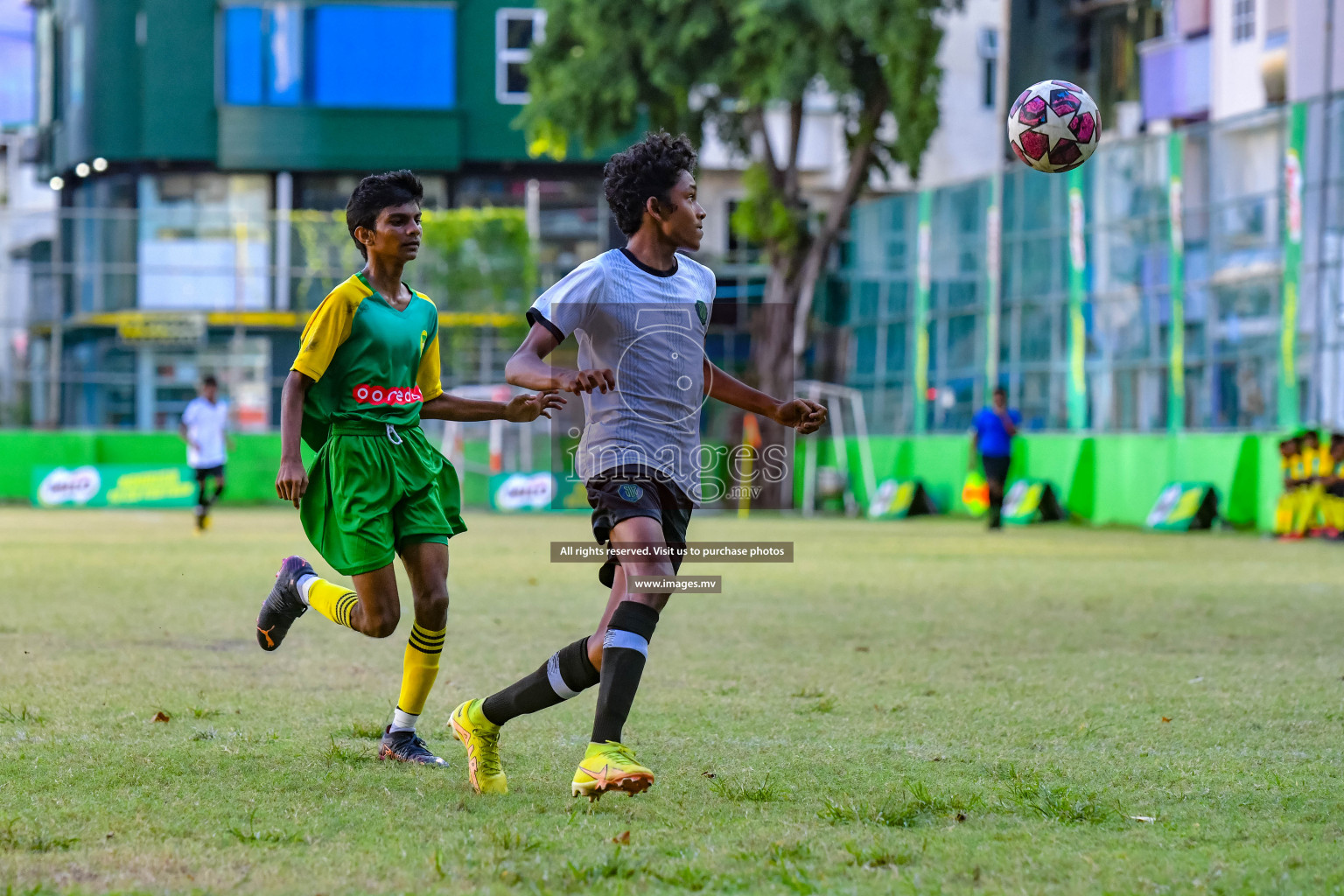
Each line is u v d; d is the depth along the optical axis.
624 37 81.38
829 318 93.25
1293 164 60.81
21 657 21.16
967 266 81.50
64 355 86.25
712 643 24.03
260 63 97.75
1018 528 67.75
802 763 13.99
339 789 12.65
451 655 22.05
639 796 12.45
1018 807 12.02
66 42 101.06
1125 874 9.87
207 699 17.58
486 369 85.50
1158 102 83.69
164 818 11.48
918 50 80.06
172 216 87.50
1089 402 73.94
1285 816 11.80
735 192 102.88
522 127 84.44
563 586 34.44
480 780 12.65
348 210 14.09
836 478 87.44
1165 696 18.45
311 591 14.65
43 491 82.31
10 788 12.48
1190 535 60.41
